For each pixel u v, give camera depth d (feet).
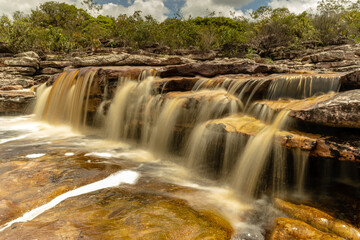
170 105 20.47
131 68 29.43
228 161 14.66
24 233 7.85
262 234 9.10
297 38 70.59
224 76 25.66
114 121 26.05
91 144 22.43
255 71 26.86
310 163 11.59
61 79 35.01
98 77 29.43
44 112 35.09
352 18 80.94
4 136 24.56
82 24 124.77
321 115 11.44
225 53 67.97
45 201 10.62
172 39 78.84
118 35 86.74
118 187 12.63
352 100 11.27
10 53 70.03
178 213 9.89
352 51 52.54
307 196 11.74
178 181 14.26
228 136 14.64
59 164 15.46
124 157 18.74
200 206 10.91
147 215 9.50
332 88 17.04
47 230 8.06
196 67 27.43
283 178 12.11
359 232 8.36
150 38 76.54
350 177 12.55
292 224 8.72
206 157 16.22
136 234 8.10
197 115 18.75
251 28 89.10
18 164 15.03
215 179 14.96
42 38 79.97
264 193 12.46
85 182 12.97
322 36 70.44
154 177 14.69
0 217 9.04
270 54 69.21
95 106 29.48
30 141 22.61
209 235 8.45
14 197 10.69
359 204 10.77
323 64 46.57
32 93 40.24
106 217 9.23
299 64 52.21
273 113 14.79
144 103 23.30
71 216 9.16
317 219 9.20
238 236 8.87
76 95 31.22
